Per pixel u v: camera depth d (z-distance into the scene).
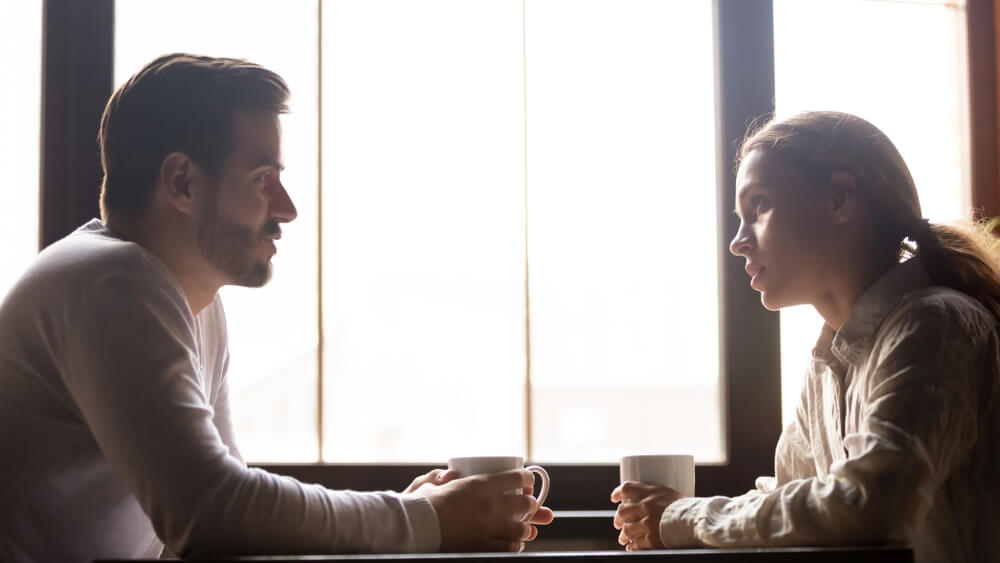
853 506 0.90
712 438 1.68
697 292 1.71
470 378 1.62
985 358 1.02
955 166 1.83
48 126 1.52
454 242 1.64
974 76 1.81
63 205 1.52
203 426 0.93
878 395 0.98
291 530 0.92
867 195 1.13
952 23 1.84
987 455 1.01
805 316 1.73
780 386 1.68
